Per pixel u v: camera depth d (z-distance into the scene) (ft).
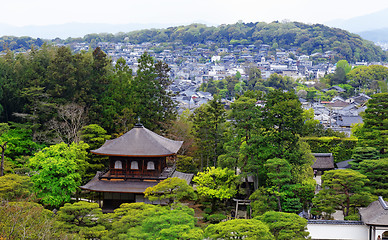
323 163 231.50
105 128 233.96
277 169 164.66
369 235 140.46
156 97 244.42
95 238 124.26
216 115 211.20
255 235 109.09
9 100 235.40
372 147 190.19
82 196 197.98
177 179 153.58
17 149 199.52
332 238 142.61
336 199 157.17
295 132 184.96
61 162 167.32
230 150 184.55
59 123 223.30
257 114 185.88
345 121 446.19
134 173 175.01
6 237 91.91
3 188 132.87
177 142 198.70
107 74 260.42
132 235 113.50
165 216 118.21
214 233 113.50
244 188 198.49
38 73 239.30
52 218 118.62
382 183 168.25
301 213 167.94
